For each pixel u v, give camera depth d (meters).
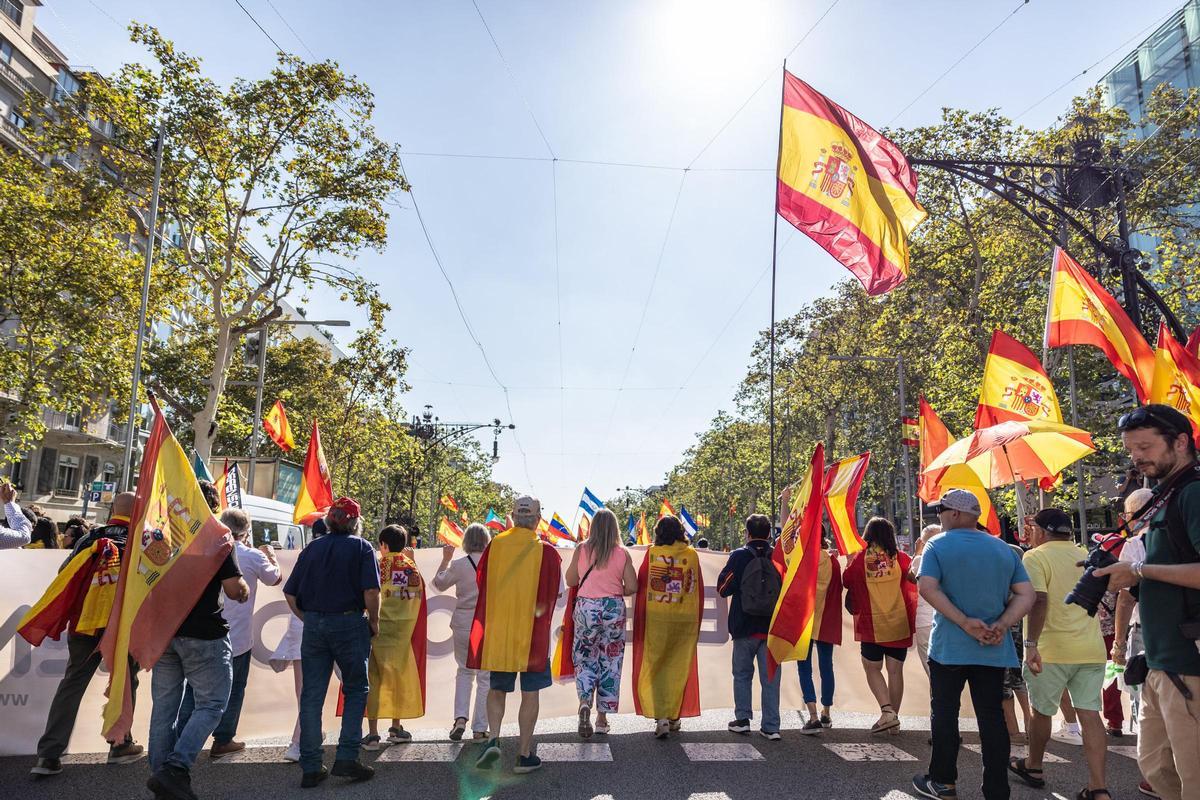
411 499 59.28
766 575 7.36
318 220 24.23
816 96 9.50
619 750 6.78
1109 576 3.51
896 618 7.33
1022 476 7.69
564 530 19.59
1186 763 3.27
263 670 7.35
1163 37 37.25
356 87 23.75
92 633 5.95
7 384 25.28
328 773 6.00
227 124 23.50
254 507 14.52
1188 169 26.92
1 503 6.79
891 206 9.48
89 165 24.36
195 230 24.73
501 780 5.82
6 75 36.88
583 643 7.13
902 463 41.84
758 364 45.72
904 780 5.81
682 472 95.44
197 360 30.66
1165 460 3.47
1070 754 6.77
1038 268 26.27
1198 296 26.50
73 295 25.67
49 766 5.86
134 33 22.38
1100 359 27.91
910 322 31.36
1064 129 26.00
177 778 4.94
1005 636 4.90
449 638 7.96
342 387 40.06
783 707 8.49
